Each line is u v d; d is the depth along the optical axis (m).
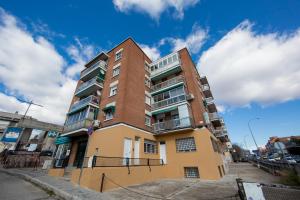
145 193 8.16
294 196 3.78
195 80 20.55
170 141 16.62
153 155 16.30
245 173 17.02
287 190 3.92
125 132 13.66
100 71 19.91
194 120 16.16
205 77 26.66
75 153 16.34
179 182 11.83
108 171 9.23
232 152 53.00
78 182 8.91
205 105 21.39
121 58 19.52
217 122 23.41
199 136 14.98
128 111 15.05
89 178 8.20
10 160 19.05
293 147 28.25
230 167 27.06
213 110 26.89
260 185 4.29
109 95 17.34
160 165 14.79
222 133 23.06
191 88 18.20
